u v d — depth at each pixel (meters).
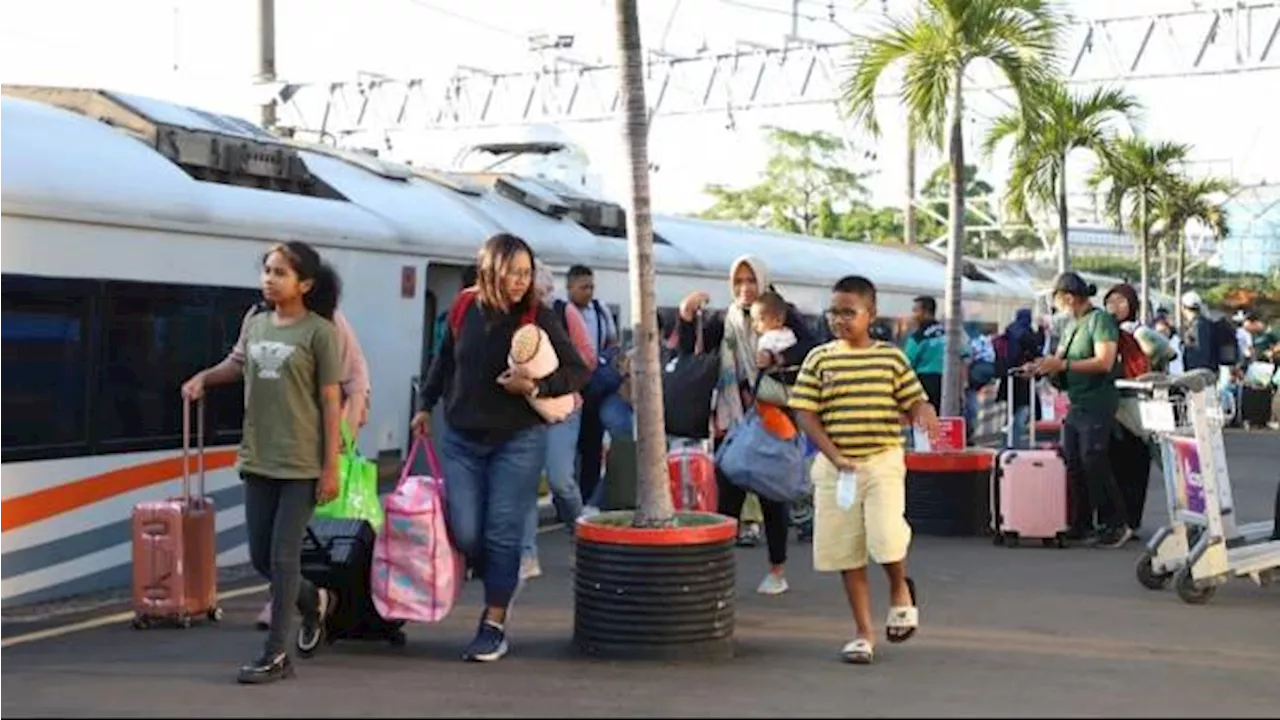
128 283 8.86
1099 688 6.50
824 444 6.94
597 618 7.01
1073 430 11.10
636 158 7.04
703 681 6.54
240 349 7.28
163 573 7.72
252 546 6.58
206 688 6.33
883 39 13.45
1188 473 9.00
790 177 64.88
